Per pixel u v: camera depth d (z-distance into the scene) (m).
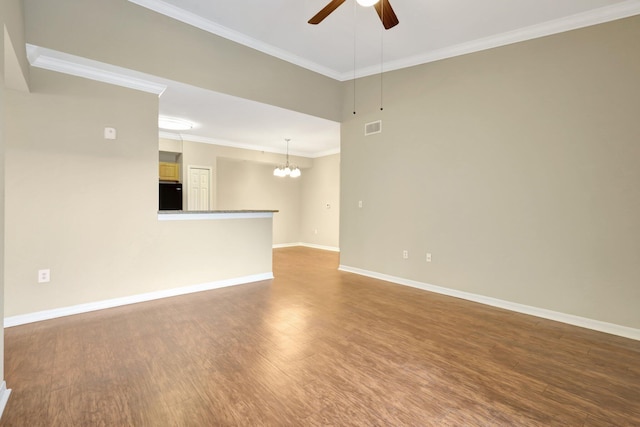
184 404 1.78
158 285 3.69
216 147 6.80
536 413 1.74
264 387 1.96
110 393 1.87
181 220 3.85
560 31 3.16
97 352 2.37
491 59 3.62
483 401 1.84
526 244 3.40
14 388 1.90
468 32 3.57
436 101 4.10
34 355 2.31
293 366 2.21
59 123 3.02
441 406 1.79
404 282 4.48
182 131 6.08
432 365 2.25
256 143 7.14
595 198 2.99
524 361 2.33
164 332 2.76
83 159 3.16
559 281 3.20
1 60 1.73
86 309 3.21
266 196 8.20
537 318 3.25
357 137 5.06
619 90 2.86
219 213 4.17
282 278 4.79
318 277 4.88
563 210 3.17
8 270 2.81
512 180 3.48
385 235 4.71
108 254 3.34
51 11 2.78
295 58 4.46
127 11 3.17
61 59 2.95
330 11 2.56
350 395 1.88
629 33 2.81
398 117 4.52
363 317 3.19
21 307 2.88
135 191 3.49
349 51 4.23
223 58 3.84
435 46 3.96
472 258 3.80
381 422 1.65
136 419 1.65
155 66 3.34
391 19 2.54
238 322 3.01
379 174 4.77
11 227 2.82
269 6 3.30
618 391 1.97
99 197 3.26
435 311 3.40
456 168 3.93
